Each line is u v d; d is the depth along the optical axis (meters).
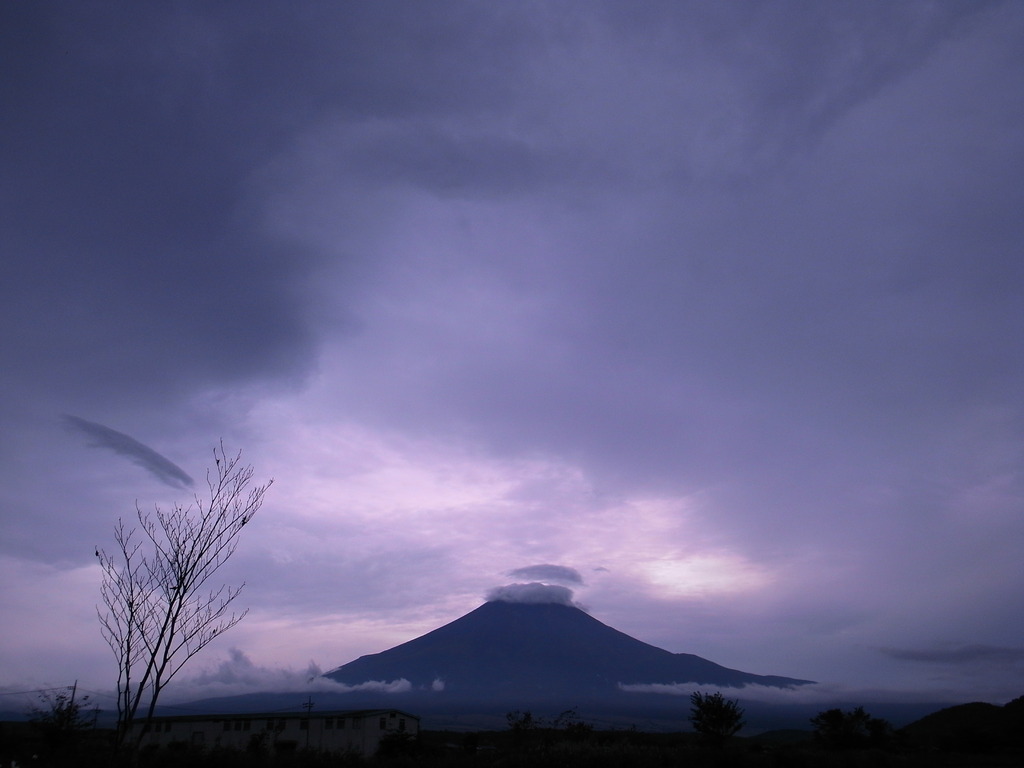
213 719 55.22
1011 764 31.41
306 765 31.88
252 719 55.91
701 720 38.94
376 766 33.47
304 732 55.62
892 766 31.92
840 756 34.03
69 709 22.11
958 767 30.91
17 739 28.98
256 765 30.44
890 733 49.12
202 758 30.58
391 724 58.78
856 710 46.97
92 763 15.48
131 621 9.38
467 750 48.59
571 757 33.00
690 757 33.81
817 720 47.84
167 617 9.50
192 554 9.96
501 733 84.44
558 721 44.19
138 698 9.02
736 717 38.62
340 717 56.72
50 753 19.83
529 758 33.06
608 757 32.72
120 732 8.84
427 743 64.44
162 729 54.09
